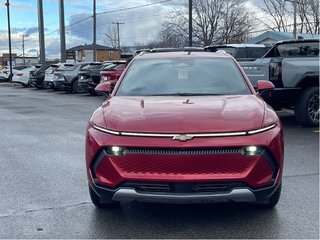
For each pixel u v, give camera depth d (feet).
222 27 169.17
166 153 13.44
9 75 150.71
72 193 18.17
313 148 26.30
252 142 13.62
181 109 15.01
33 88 105.70
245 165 13.57
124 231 14.38
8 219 15.37
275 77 31.30
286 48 34.27
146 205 16.67
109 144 13.87
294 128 33.35
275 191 14.92
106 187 14.01
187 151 13.41
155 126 13.85
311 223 14.80
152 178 13.44
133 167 13.66
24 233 14.20
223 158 13.44
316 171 21.20
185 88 17.95
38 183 19.63
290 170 21.38
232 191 13.46
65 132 34.04
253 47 44.32
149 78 18.70
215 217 15.46
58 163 23.40
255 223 14.88
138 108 15.42
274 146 14.05
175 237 13.89
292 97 32.81
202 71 18.95
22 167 22.62
